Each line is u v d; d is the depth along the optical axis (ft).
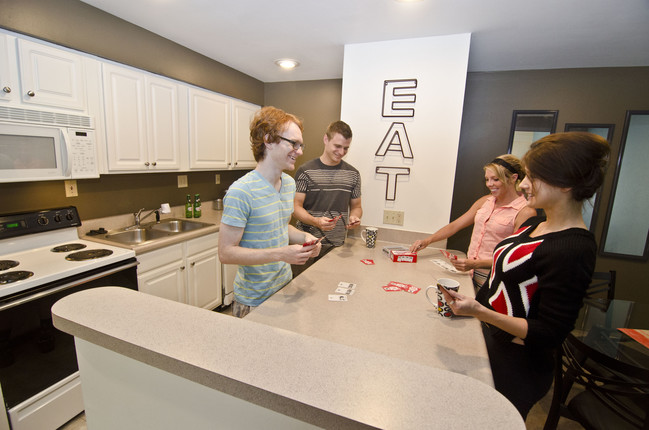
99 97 6.28
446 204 6.95
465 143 9.50
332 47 7.75
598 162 2.59
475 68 8.91
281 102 11.58
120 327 2.31
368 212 7.52
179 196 9.60
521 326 2.74
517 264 3.01
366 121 7.32
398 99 7.02
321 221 5.14
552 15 5.64
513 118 9.06
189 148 8.52
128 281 6.25
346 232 7.25
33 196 6.19
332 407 1.61
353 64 7.35
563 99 8.69
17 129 5.06
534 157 2.83
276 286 4.33
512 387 3.31
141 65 7.34
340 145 6.00
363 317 3.65
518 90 8.96
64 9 5.89
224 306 9.43
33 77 5.23
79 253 5.96
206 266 8.51
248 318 3.50
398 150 7.13
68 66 5.71
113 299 2.76
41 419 4.94
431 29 6.40
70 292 5.22
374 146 7.30
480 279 5.67
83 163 6.02
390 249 6.21
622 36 6.42
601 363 3.86
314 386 1.76
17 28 5.30
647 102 8.15
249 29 6.98
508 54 7.68
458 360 2.89
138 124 7.09
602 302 6.63
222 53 8.73
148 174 8.55
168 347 2.08
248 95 10.96
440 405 1.65
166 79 7.65
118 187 7.80
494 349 3.39
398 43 6.95
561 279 2.64
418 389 1.77
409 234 7.23
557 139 2.74
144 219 8.55
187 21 6.77
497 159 5.53
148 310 2.58
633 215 8.65
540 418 6.12
